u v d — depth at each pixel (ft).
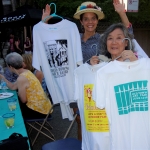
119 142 6.12
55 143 8.09
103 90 5.98
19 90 10.91
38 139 12.64
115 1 8.50
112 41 6.67
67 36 8.70
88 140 6.84
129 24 8.49
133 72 5.94
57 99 9.04
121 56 6.23
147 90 6.00
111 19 25.20
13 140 5.40
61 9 24.95
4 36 39.09
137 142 6.14
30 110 11.01
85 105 6.70
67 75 8.93
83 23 9.71
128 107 6.02
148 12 26.81
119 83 5.97
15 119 8.07
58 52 8.70
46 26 8.63
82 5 9.56
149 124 6.11
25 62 13.78
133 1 18.90
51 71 8.83
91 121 6.62
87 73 6.62
